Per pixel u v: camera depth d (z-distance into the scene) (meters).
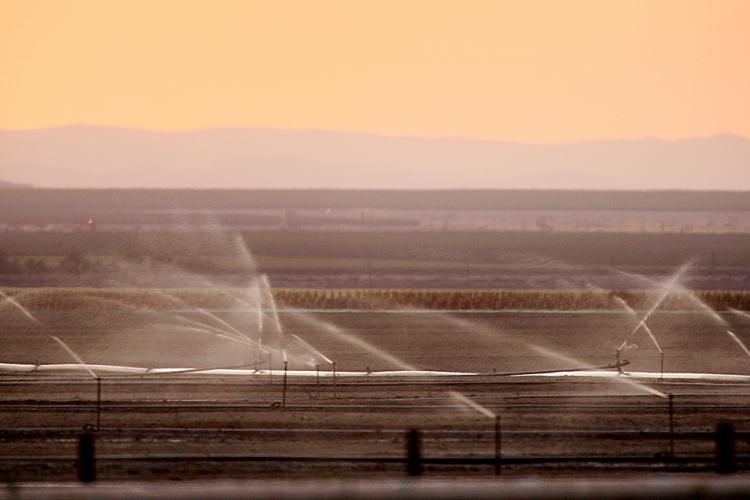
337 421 92.69
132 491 56.34
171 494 55.75
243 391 109.81
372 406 99.56
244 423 91.38
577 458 73.00
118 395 107.31
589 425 91.81
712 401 104.19
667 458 73.38
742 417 95.81
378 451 80.88
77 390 110.12
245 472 73.69
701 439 85.81
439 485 57.62
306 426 90.50
